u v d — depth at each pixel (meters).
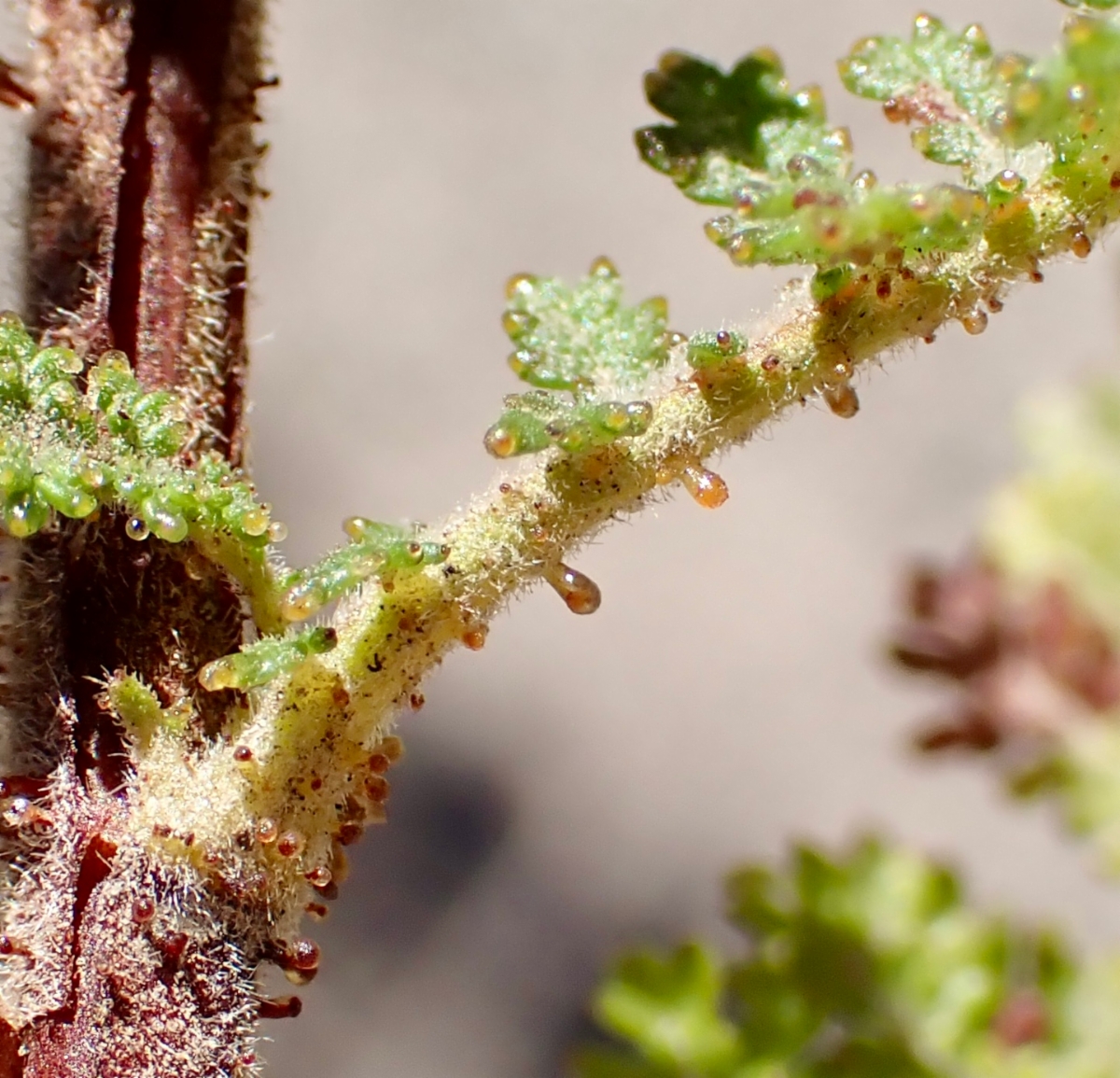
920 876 0.05
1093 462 0.06
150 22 0.05
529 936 0.10
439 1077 0.09
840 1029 0.05
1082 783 0.06
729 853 0.10
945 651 0.06
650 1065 0.05
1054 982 0.05
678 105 0.05
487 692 0.10
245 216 0.05
